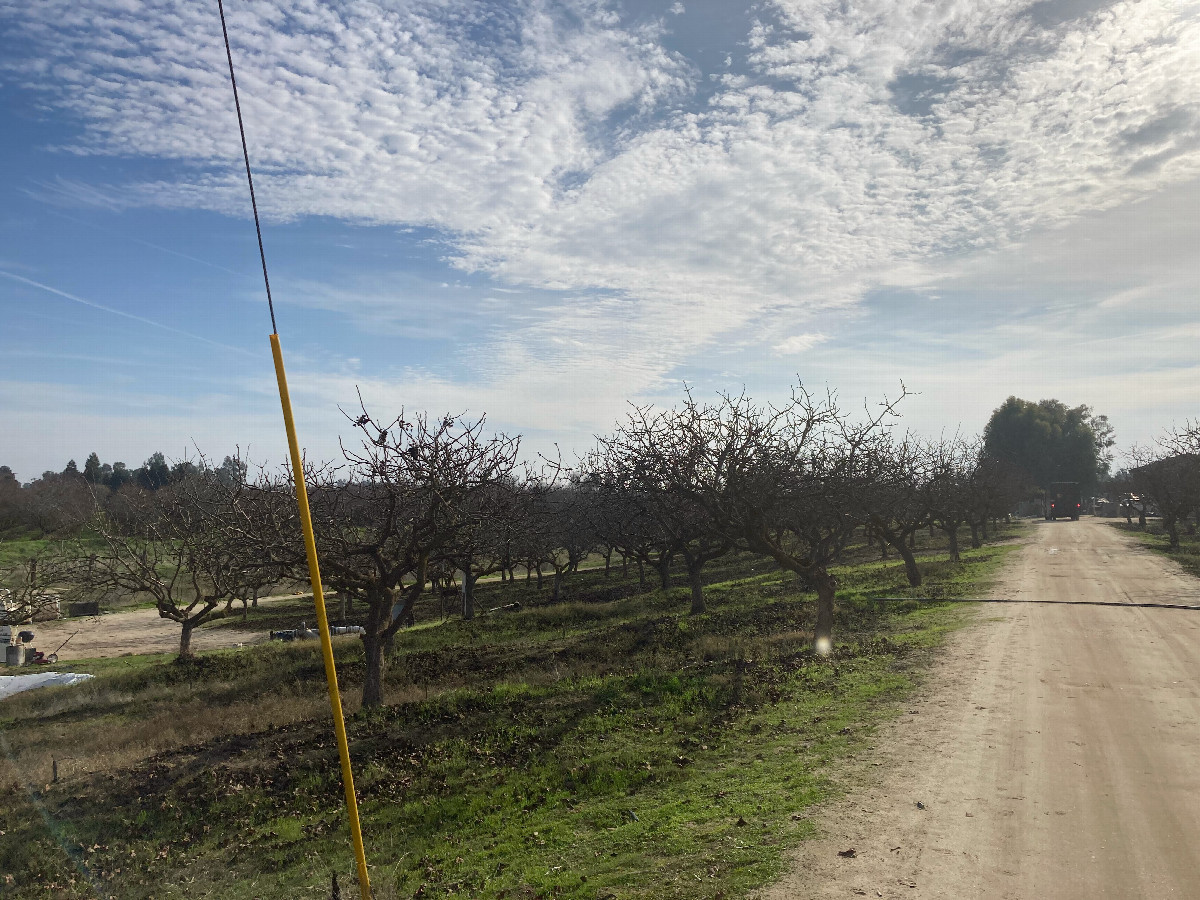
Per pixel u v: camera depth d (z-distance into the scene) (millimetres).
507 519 19062
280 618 49094
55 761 14656
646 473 20812
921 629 21797
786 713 13477
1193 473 50312
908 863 7453
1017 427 113125
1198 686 14008
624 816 9555
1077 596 27094
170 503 32250
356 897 8336
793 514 23156
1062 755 10492
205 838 11078
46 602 33844
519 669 22969
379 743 14289
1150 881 6953
